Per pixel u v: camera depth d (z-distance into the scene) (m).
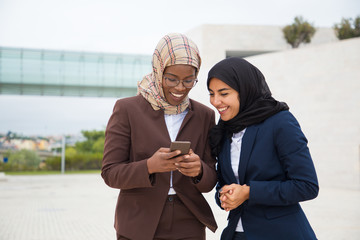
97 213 9.41
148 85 2.24
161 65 2.08
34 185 18.80
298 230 1.95
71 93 27.05
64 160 37.34
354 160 13.60
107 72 26.77
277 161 2.02
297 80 15.09
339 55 14.11
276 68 15.63
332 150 14.12
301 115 14.95
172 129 2.26
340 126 13.99
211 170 2.19
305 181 1.87
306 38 20.98
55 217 8.82
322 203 10.06
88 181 21.77
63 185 18.72
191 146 2.21
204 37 20.59
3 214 9.27
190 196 2.21
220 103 2.09
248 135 2.07
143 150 2.15
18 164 37.69
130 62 27.28
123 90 27.47
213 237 6.17
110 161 2.12
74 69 26.34
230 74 2.05
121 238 2.17
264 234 1.98
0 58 25.47
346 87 13.92
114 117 2.22
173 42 2.06
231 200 1.92
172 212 2.14
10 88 26.02
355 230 6.56
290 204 1.97
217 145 2.24
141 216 2.10
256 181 1.94
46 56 26.14
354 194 12.16
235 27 20.92
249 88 2.09
